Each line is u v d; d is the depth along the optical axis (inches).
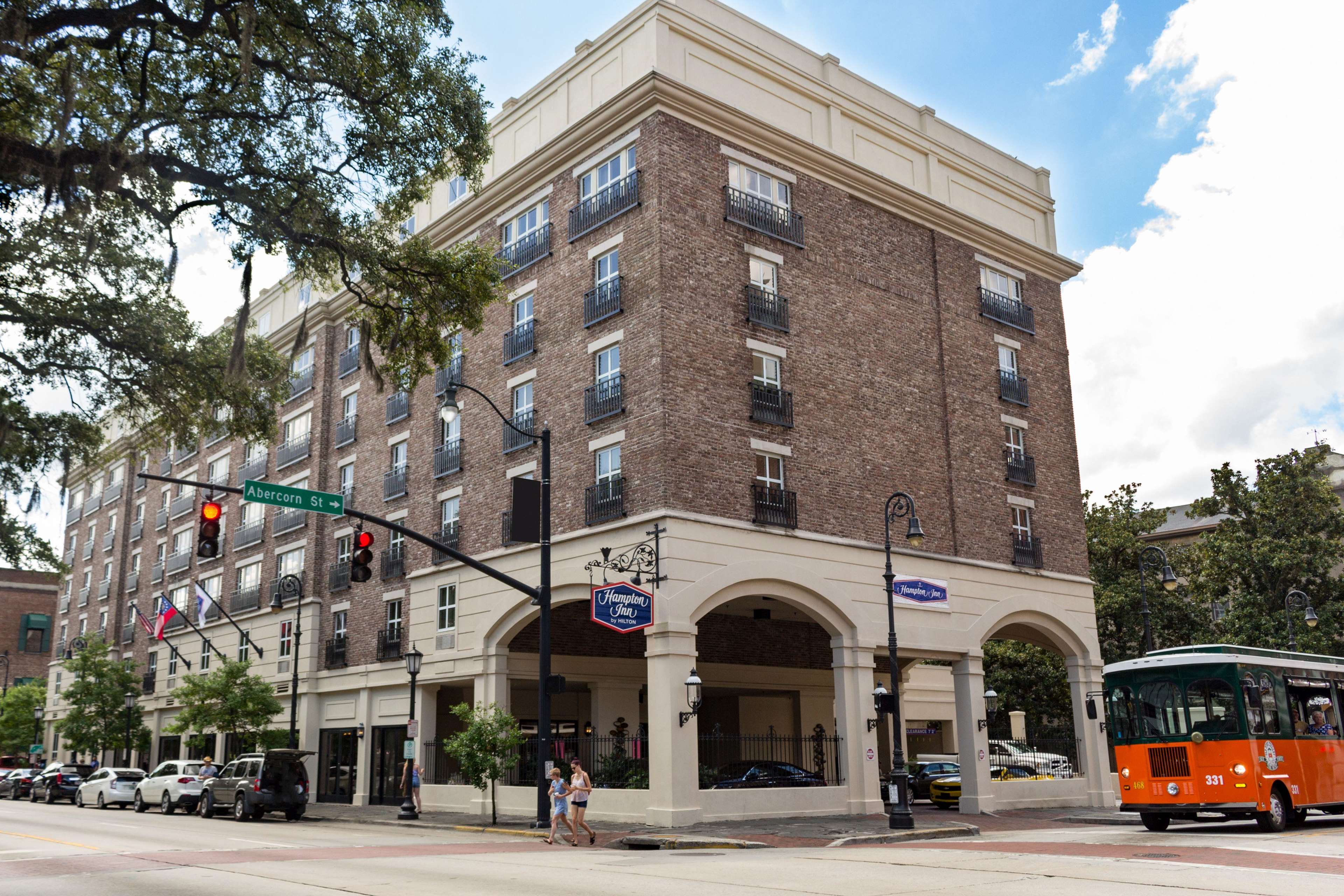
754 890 470.6
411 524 1350.9
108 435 2331.4
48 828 978.1
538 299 1178.0
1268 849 619.2
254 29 636.7
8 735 2442.2
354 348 1577.3
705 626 1325.0
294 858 665.0
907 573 1162.0
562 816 812.6
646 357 1016.2
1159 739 803.4
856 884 490.9
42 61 561.6
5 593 3142.2
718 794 942.4
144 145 609.3
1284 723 808.9
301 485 1611.7
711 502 1002.7
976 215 1379.2
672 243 1032.2
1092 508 1854.1
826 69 1234.6
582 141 1133.7
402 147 718.5
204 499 1932.8
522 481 935.0
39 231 627.2
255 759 1175.6
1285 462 1657.2
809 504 1087.0
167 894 479.5
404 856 680.4
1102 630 1784.0
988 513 1280.8
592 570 1032.2
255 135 674.8
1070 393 1450.5
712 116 1087.0
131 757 2026.3
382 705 1375.5
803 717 1434.5
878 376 1197.1
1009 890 461.7
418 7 680.4
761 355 1089.4
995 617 1242.0
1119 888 461.4
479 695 1164.5
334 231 705.6
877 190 1243.2
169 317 729.0
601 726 1227.9
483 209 1270.9
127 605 2165.4
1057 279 1481.3
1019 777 1286.9
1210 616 1744.6
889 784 877.8
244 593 1712.6
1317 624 1515.7
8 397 640.4
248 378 794.2
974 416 1298.0
